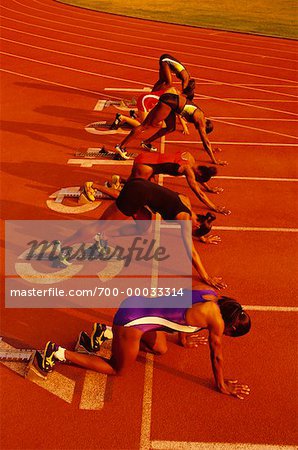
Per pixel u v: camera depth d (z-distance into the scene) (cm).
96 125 1038
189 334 514
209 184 818
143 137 991
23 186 792
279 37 2002
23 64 1503
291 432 419
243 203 764
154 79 1389
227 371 475
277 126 1079
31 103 1167
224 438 412
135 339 423
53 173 837
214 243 663
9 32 1936
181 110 810
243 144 980
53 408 433
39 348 490
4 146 935
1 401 437
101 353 488
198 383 462
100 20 2241
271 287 586
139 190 555
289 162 907
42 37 1875
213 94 1286
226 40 1930
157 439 410
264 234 688
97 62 1552
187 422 425
